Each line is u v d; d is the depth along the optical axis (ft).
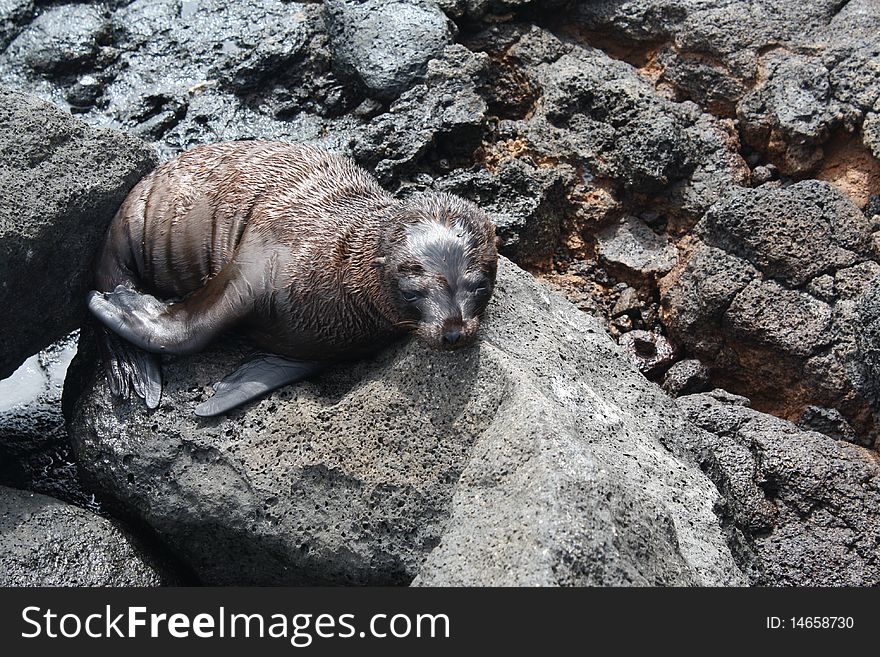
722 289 9.93
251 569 8.11
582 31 11.58
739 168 10.71
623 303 10.38
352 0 11.09
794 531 8.98
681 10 11.27
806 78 10.70
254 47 11.08
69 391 8.91
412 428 7.79
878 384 9.46
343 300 8.09
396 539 7.63
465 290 7.72
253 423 7.96
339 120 10.83
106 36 11.25
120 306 8.33
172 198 8.54
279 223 8.27
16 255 8.03
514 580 6.91
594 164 10.64
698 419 9.46
